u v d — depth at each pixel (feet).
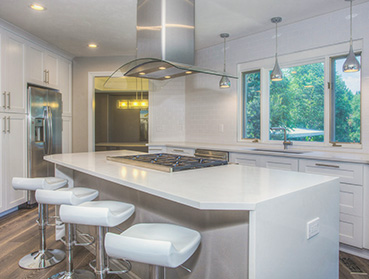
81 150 16.56
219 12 10.11
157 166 6.25
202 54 15.15
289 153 9.89
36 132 12.73
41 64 13.50
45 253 7.74
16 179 7.38
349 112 9.84
